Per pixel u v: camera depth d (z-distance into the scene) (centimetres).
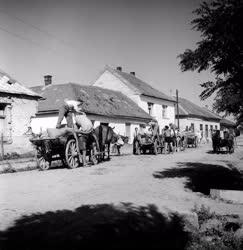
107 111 3067
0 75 2011
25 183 930
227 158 1878
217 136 2361
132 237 475
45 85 3550
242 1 652
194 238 530
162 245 487
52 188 849
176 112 4828
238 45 684
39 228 491
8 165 1398
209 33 696
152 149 2122
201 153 2273
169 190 880
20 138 2058
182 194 841
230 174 1253
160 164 1504
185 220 566
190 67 718
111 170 1247
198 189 954
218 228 580
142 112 3675
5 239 445
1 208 620
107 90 3734
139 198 719
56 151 1310
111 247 443
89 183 938
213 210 691
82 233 457
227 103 669
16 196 739
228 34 674
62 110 1321
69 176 1080
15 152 1973
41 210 605
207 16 682
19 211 597
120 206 610
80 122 1396
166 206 625
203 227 586
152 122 2131
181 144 2689
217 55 700
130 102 3750
